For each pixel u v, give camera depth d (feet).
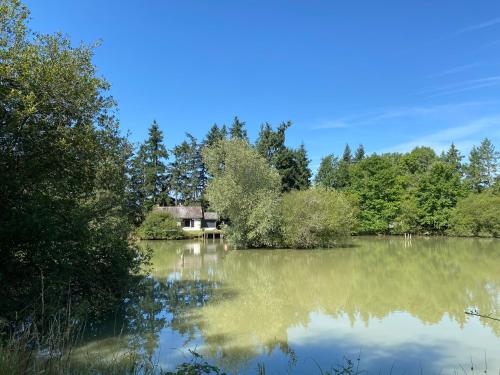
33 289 33.01
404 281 69.31
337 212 133.69
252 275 76.64
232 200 126.93
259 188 129.70
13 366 18.92
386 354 34.06
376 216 191.31
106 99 42.75
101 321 42.65
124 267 46.96
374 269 83.71
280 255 110.73
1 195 33.42
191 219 223.10
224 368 30.48
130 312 46.44
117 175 55.11
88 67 39.55
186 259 102.89
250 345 36.09
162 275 76.84
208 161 139.85
